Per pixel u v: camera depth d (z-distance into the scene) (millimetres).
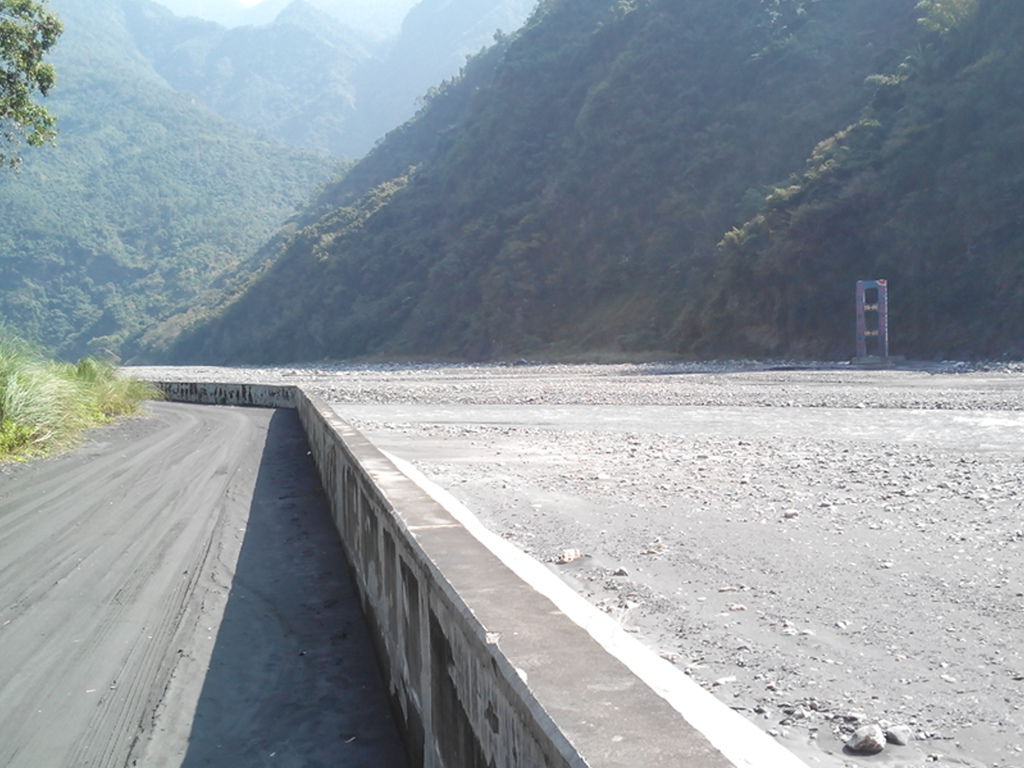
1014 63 57750
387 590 5336
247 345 136250
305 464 15609
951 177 57031
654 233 86000
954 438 17219
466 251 104438
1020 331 48531
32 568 8562
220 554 8992
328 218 139125
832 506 10328
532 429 21438
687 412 25250
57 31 26594
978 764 4145
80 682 5668
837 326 59844
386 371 67938
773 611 6527
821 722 4625
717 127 88562
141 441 20266
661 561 8086
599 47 110938
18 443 17797
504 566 3650
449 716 3379
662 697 2277
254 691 5508
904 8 84062
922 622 6148
